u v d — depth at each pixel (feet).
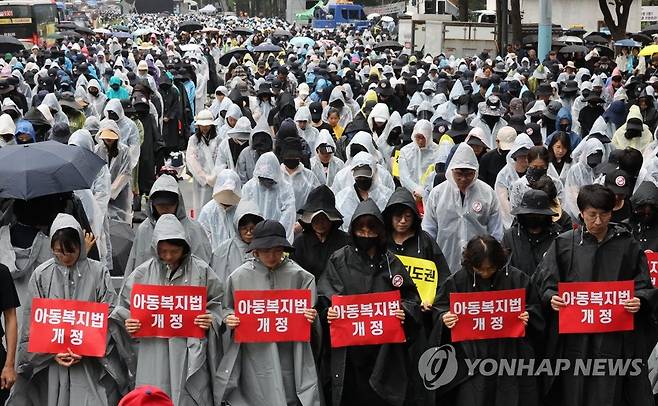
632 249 26.45
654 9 198.29
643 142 52.54
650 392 26.76
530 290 26.61
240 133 48.70
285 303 26.43
